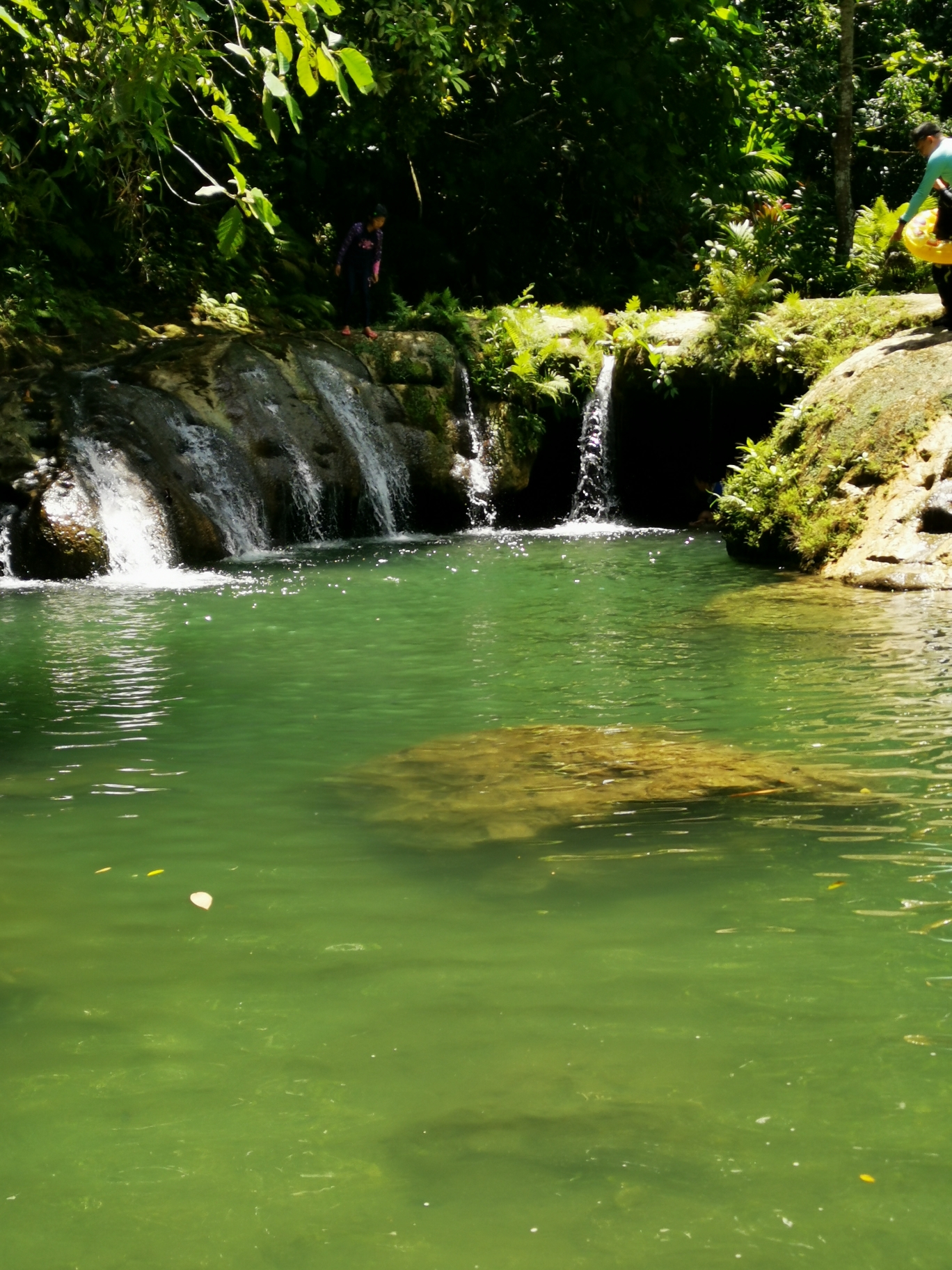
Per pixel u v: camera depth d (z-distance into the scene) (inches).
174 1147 94.7
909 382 459.2
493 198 901.8
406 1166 91.0
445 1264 79.8
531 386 684.7
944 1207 84.3
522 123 885.2
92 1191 89.2
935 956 127.6
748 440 525.7
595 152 896.9
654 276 896.3
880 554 411.8
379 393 657.0
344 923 141.9
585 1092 101.2
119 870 161.8
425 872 158.9
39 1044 113.0
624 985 122.8
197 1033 114.7
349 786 199.6
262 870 161.3
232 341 619.5
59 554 476.7
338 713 252.5
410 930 139.4
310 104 798.5
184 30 170.7
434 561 517.0
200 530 527.5
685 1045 109.3
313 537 599.8
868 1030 111.3
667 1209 84.9
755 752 211.0
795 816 176.2
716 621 348.5
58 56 211.8
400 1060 107.9
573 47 844.0
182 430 556.1
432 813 183.6
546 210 932.0
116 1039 113.7
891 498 428.8
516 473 682.8
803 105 1064.2
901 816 174.4
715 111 906.1
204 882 156.8
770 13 1152.8
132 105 177.5
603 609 379.6
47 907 148.7
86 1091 104.0
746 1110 97.7
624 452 701.9
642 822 176.7
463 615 378.0
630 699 256.5
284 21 138.8
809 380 625.3
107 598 425.7
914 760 201.9
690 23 876.6
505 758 212.1
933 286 690.8
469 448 673.0
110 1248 82.3
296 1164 91.8
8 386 531.8
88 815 186.2
